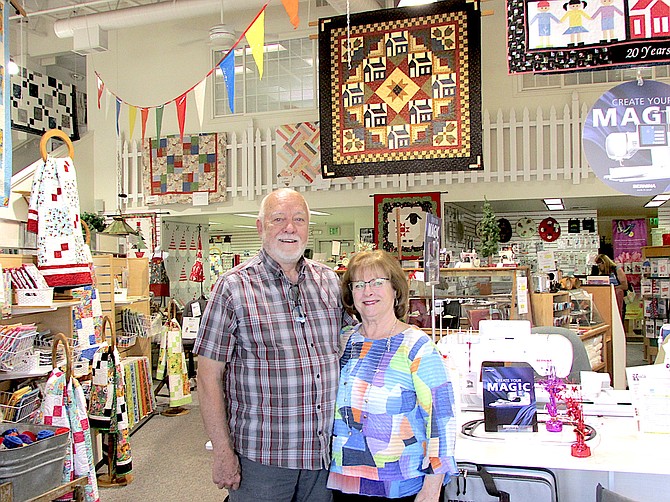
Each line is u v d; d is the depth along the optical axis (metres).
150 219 9.80
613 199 9.04
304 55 9.62
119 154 10.05
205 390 2.36
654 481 2.89
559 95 8.38
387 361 2.32
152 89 10.13
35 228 3.78
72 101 11.80
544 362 3.14
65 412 3.41
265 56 9.80
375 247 8.10
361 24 6.14
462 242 9.78
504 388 2.74
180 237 10.73
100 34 9.02
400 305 2.48
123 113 10.23
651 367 2.80
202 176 9.62
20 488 2.78
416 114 6.00
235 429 2.38
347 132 6.14
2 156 3.45
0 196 3.43
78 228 3.94
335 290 2.61
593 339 5.79
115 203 10.21
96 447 4.79
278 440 2.30
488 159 8.48
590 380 3.14
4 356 3.58
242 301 2.37
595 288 6.68
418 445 2.26
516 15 3.93
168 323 6.75
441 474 2.19
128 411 5.90
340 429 2.35
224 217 11.12
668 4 3.78
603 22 3.83
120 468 4.49
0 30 3.48
